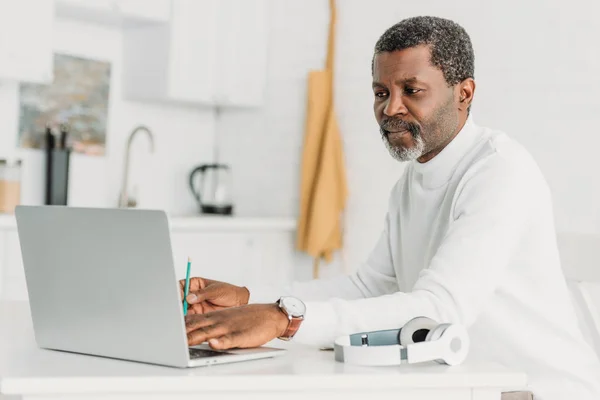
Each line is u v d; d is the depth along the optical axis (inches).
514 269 79.3
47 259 61.2
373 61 78.6
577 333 82.0
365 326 64.7
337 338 62.5
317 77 188.4
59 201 176.9
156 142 202.5
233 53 195.2
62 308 61.1
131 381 50.9
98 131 190.2
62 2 166.4
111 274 57.6
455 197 77.4
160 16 183.2
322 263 192.4
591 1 149.3
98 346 59.7
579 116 150.7
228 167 211.9
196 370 54.6
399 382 55.1
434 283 68.0
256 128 205.9
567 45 152.5
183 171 208.5
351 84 186.7
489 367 59.1
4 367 54.6
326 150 185.8
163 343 55.6
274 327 61.5
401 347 58.6
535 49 156.9
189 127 209.6
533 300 79.4
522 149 79.8
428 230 84.6
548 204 79.6
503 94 161.6
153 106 201.3
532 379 80.0
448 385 56.0
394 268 92.1
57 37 181.9
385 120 77.2
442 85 76.3
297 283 87.9
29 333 70.6
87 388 50.3
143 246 55.2
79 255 59.1
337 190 187.3
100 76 190.2
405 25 76.5
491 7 163.2
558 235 112.2
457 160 80.6
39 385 49.8
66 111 184.2
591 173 149.1
